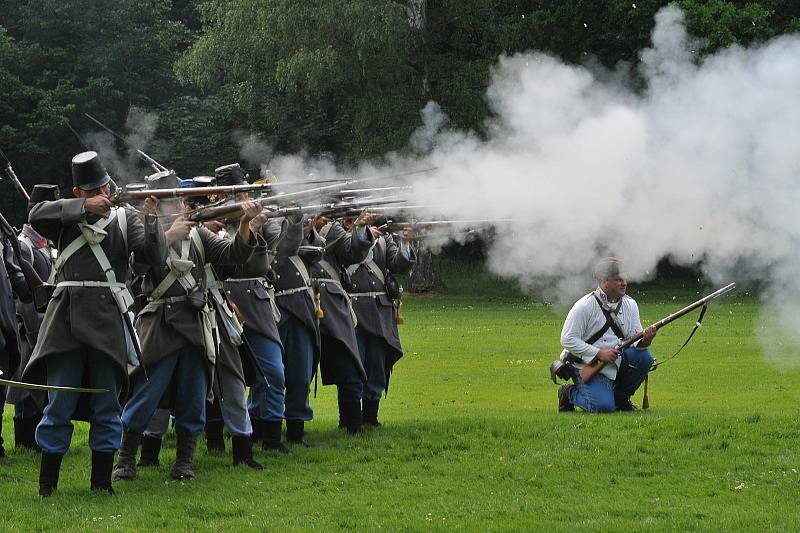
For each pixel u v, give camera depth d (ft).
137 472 35.70
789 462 35.60
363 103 137.18
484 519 29.30
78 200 31.42
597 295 48.11
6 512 30.22
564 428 41.27
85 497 31.91
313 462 37.24
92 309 31.65
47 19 155.02
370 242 42.27
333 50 132.98
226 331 35.94
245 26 141.38
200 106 156.66
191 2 187.93
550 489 32.78
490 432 41.01
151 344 34.06
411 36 134.10
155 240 31.40
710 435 39.65
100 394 32.27
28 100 154.61
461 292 151.64
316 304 41.65
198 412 34.78
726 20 92.84
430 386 59.77
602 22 122.31
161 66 158.92
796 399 52.13
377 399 44.96
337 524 28.76
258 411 40.09
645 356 47.91
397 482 33.88
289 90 139.13
